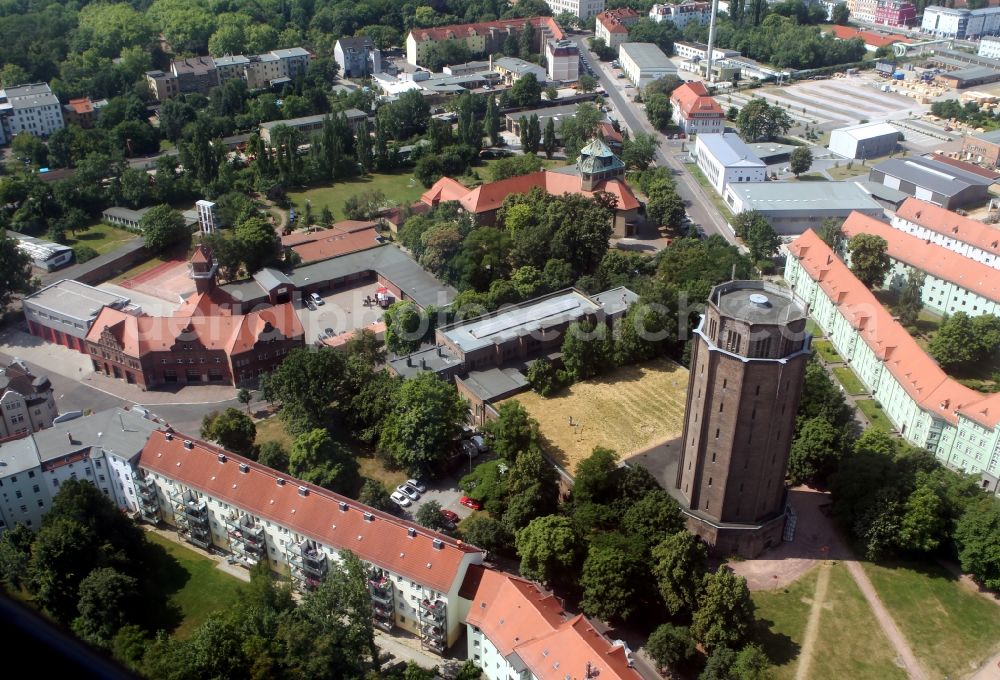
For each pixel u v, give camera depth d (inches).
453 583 6240.2
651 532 6786.4
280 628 5871.1
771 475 6998.0
